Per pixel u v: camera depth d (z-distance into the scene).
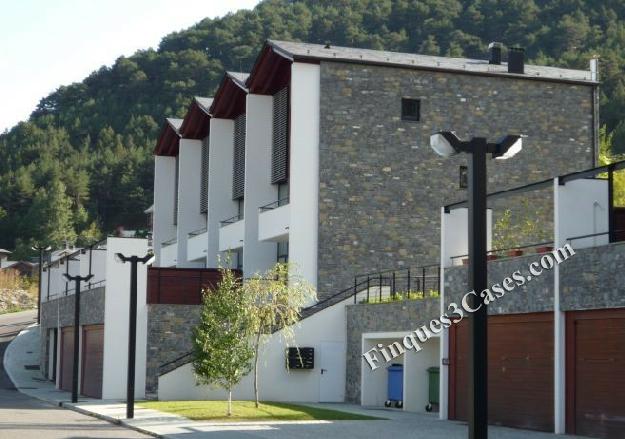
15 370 49.78
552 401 21.17
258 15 160.25
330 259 34.31
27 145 150.50
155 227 51.97
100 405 29.67
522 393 22.31
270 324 28.92
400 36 139.38
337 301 32.59
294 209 34.28
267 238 36.53
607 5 126.38
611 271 19.45
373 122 35.03
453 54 127.69
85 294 37.44
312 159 34.53
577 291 20.39
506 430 21.81
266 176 39.06
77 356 31.30
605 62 102.00
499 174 36.19
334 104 34.75
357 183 34.75
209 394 31.80
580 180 21.41
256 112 39.16
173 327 33.81
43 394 37.53
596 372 19.88
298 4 160.88
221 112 43.72
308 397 32.06
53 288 49.53
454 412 24.78
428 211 35.28
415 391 27.94
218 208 43.75
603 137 61.06
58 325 42.91
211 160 43.84
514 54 36.97
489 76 36.22
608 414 19.45
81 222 133.88
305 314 32.19
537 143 36.66
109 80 162.25
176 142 51.28
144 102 154.75
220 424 22.94
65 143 150.62
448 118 35.75
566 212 21.30
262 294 28.25
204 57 154.50
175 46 161.62
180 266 47.88
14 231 131.62
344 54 35.47
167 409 27.19
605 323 19.70
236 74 41.69
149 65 159.25
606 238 21.41
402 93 35.38
